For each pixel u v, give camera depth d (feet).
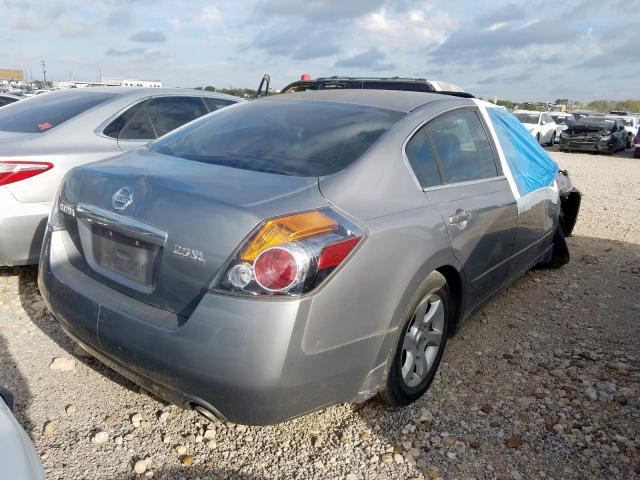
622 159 70.28
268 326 6.70
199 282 7.06
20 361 10.39
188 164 8.80
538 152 14.78
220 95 18.99
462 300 10.41
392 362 8.57
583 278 17.11
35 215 12.77
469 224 9.89
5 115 15.93
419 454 8.57
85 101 15.79
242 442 8.66
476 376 10.85
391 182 8.64
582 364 11.53
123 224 7.80
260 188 7.60
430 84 14.61
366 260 7.54
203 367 6.87
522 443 8.94
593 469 8.45
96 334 7.86
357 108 10.27
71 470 7.83
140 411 9.23
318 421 9.22
